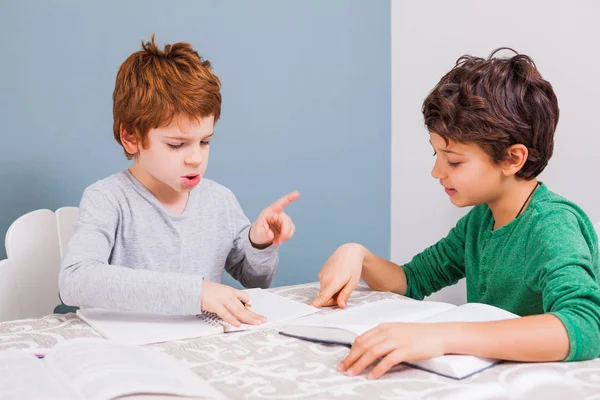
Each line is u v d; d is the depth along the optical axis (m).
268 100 1.79
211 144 1.70
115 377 0.54
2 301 1.07
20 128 1.44
